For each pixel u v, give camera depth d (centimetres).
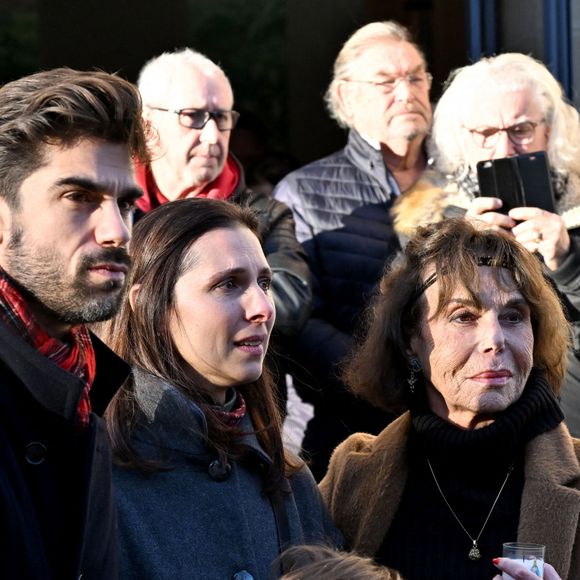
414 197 677
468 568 466
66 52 1162
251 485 430
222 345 417
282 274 668
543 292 485
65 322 332
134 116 336
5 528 311
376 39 766
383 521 485
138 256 425
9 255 328
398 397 502
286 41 1080
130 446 408
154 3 1145
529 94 677
